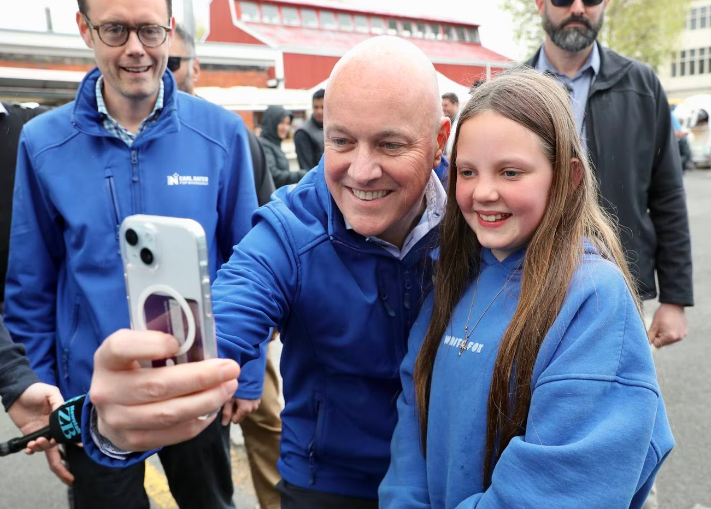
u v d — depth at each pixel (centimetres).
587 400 95
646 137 218
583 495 91
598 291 101
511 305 112
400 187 123
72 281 184
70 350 184
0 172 261
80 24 184
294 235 134
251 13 2778
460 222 125
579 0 211
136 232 78
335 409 148
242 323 116
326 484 153
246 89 926
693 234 934
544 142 108
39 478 312
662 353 456
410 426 130
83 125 180
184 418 76
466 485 110
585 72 224
